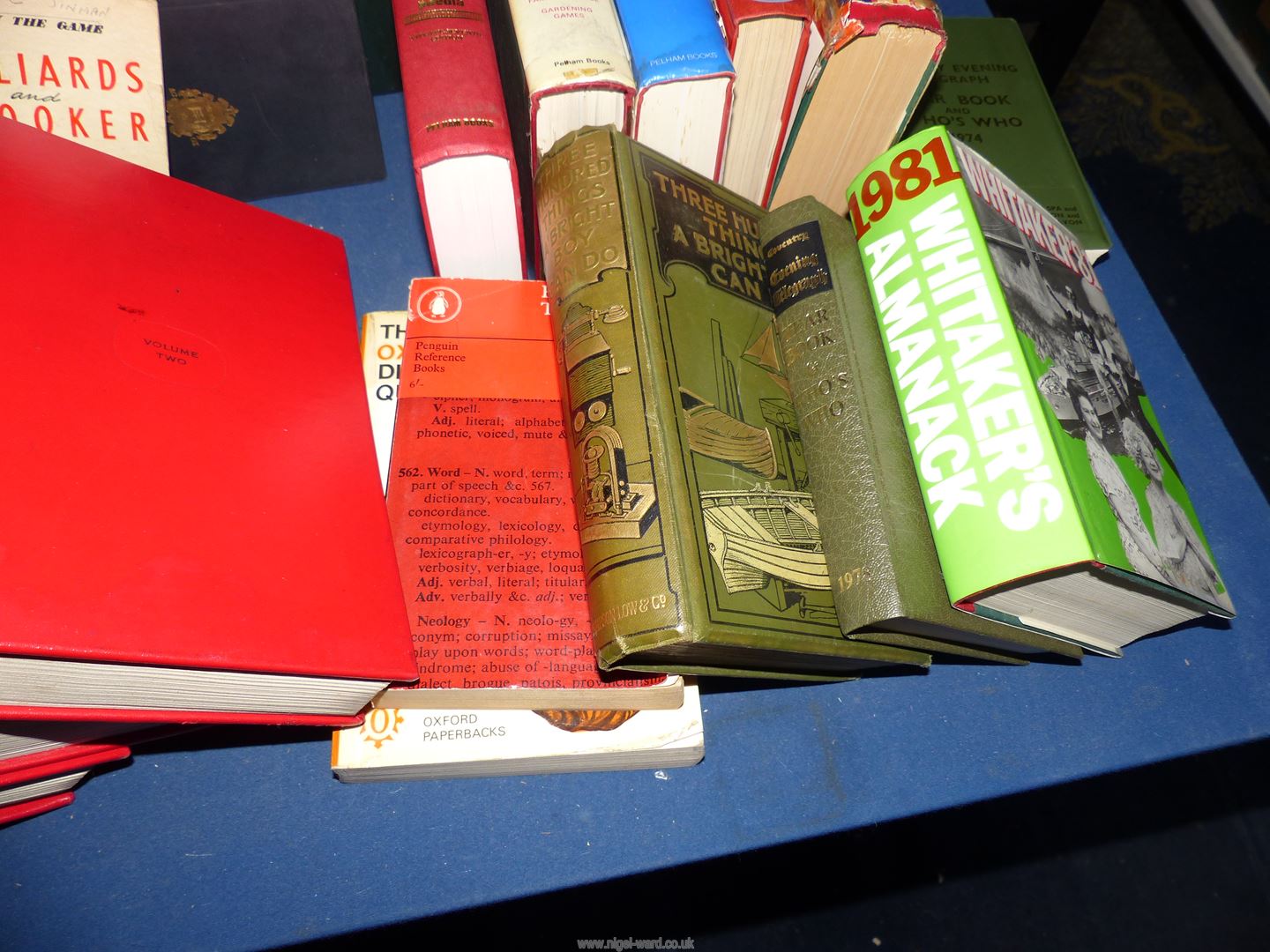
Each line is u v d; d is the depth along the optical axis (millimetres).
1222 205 1205
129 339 509
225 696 452
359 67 663
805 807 583
